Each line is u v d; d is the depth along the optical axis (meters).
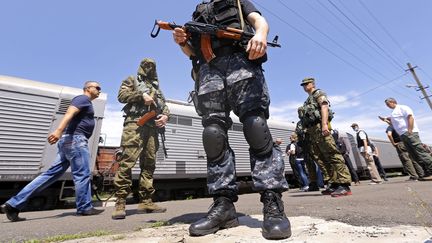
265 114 1.55
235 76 1.48
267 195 1.33
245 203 3.33
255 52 1.35
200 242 1.17
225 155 1.50
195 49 1.68
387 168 15.46
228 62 1.53
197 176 7.53
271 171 1.36
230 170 1.48
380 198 2.61
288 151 7.81
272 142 1.46
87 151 3.28
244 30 1.55
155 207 2.97
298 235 1.20
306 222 1.51
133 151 2.74
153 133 3.04
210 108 1.55
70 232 1.82
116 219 2.48
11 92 5.29
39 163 5.33
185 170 7.35
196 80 1.77
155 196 7.07
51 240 1.49
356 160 12.88
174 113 7.55
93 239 1.40
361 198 2.75
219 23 1.59
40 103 5.55
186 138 7.60
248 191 9.12
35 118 5.45
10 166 5.04
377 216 1.63
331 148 3.58
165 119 3.12
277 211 1.27
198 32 1.54
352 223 1.45
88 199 3.21
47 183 3.10
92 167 5.73
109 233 1.60
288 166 10.29
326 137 3.61
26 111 5.38
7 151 5.05
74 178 3.19
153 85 3.17
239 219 1.71
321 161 4.25
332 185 3.61
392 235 1.12
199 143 7.82
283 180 1.37
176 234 1.39
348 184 3.46
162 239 1.25
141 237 1.37
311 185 5.77
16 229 2.07
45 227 2.12
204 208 3.21
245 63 1.50
